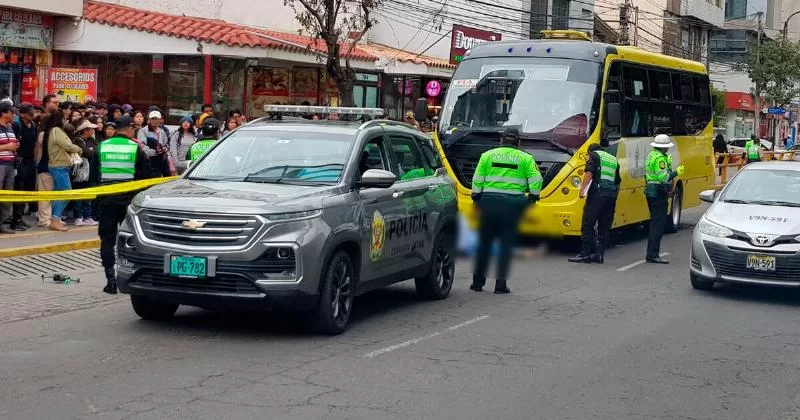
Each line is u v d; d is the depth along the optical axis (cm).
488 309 1119
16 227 1512
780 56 5325
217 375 763
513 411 693
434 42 3241
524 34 3722
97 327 944
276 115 1104
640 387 780
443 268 1185
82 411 652
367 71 2770
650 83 1897
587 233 1559
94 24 2302
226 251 853
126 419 635
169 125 2380
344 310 948
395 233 1034
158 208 881
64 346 856
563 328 1017
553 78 1645
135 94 2408
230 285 859
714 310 1159
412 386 753
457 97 1689
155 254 869
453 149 1645
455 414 679
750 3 7012
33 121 1531
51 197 1100
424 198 1108
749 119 6481
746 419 700
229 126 1739
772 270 1190
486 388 757
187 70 2370
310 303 884
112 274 1130
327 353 857
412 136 1141
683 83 2111
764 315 1136
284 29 2820
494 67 1683
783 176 1352
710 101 2327
